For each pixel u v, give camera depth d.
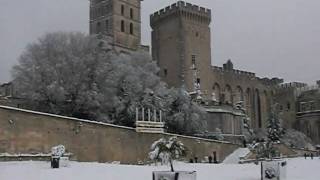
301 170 38.06
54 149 35.62
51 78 65.94
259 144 72.56
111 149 54.38
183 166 39.34
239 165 42.78
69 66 66.75
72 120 49.75
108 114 67.38
